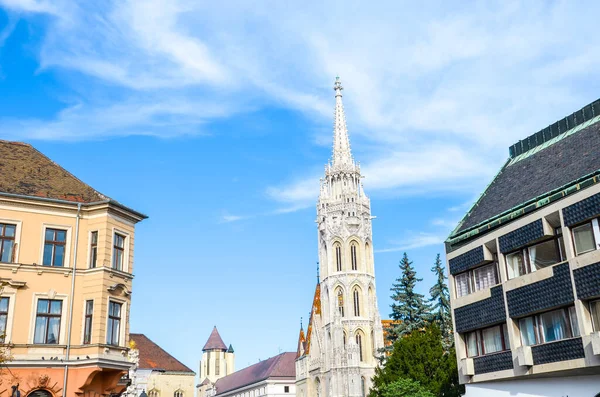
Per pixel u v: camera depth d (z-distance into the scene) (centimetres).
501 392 4238
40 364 3853
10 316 3881
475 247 4506
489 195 5000
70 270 4128
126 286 4319
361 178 14275
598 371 3575
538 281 3875
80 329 4047
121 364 4091
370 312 13188
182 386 11819
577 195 3669
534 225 3966
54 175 4503
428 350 6494
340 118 14688
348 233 13562
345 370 12538
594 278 3472
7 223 4044
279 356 17912
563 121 4741
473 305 4472
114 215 4325
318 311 14262
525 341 4009
